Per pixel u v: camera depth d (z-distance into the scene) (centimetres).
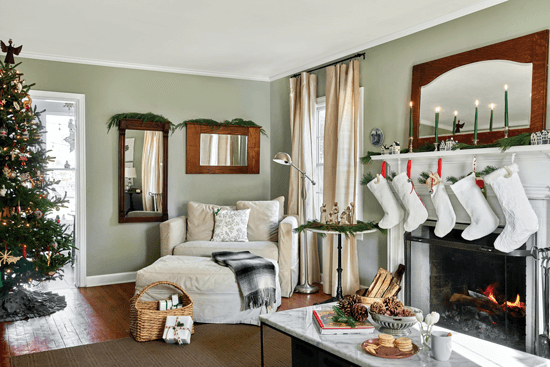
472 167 305
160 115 489
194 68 499
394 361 188
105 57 447
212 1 302
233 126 528
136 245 481
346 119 407
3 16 330
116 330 328
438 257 333
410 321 215
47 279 386
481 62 308
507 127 278
